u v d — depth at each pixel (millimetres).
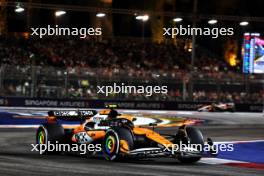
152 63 99375
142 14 77188
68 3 109062
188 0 119000
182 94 83938
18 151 33000
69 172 22156
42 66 82625
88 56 95875
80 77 78312
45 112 66562
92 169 23500
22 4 73625
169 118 65000
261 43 89250
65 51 95562
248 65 89438
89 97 78500
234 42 117062
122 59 98375
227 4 120000
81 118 31188
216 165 28438
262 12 119250
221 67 106250
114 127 27188
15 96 75312
